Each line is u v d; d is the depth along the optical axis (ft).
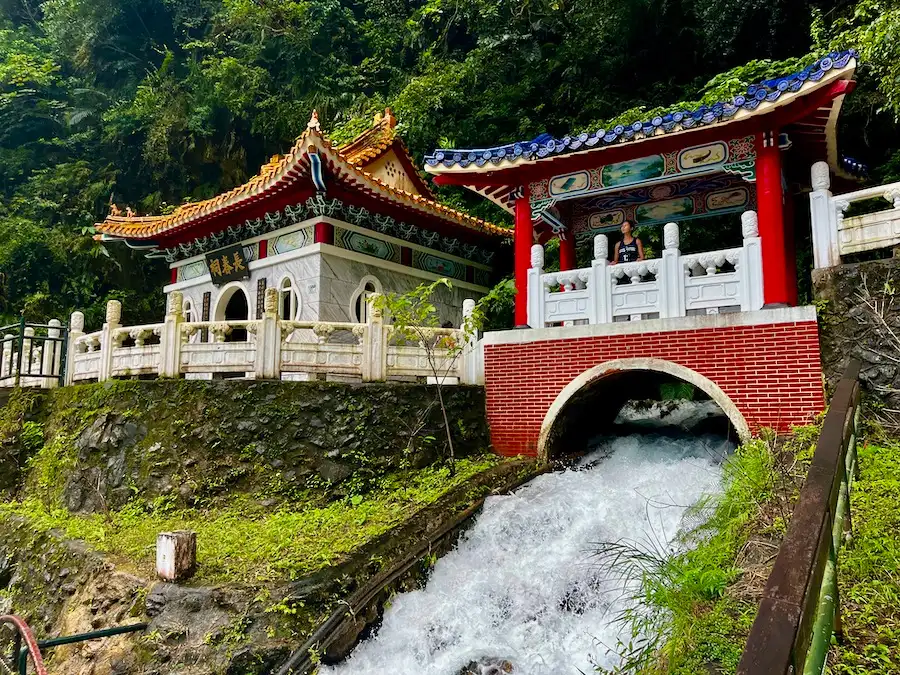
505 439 34.55
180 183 92.38
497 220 64.59
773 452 24.91
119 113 92.58
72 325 41.50
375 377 33.45
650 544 23.65
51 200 91.91
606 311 32.65
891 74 35.40
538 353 34.14
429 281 53.47
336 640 20.92
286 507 28.48
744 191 40.16
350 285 46.19
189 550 22.80
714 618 15.74
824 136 32.78
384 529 25.23
